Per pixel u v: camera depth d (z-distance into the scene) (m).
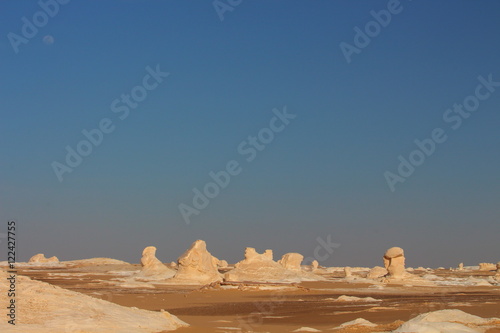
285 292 51.97
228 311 36.56
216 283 54.38
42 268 103.62
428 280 68.75
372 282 67.81
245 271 69.12
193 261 62.78
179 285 59.91
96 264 116.19
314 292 53.44
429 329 21.11
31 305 22.95
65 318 22.08
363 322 26.61
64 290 25.86
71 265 115.38
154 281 62.94
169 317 26.66
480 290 58.16
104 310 24.41
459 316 24.67
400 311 34.38
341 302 42.59
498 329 22.89
